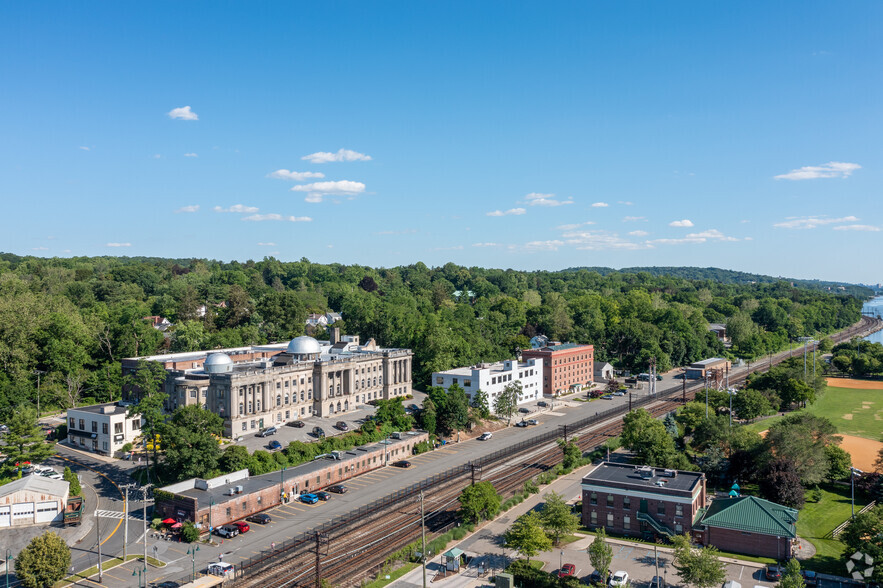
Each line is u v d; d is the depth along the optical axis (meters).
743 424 193.50
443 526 116.25
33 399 185.12
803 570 96.25
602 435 183.62
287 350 188.88
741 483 137.38
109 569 98.56
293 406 174.75
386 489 136.88
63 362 192.12
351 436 162.25
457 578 96.75
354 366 192.62
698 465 145.25
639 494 113.06
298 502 129.62
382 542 109.06
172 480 132.62
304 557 103.00
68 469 131.50
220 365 166.50
